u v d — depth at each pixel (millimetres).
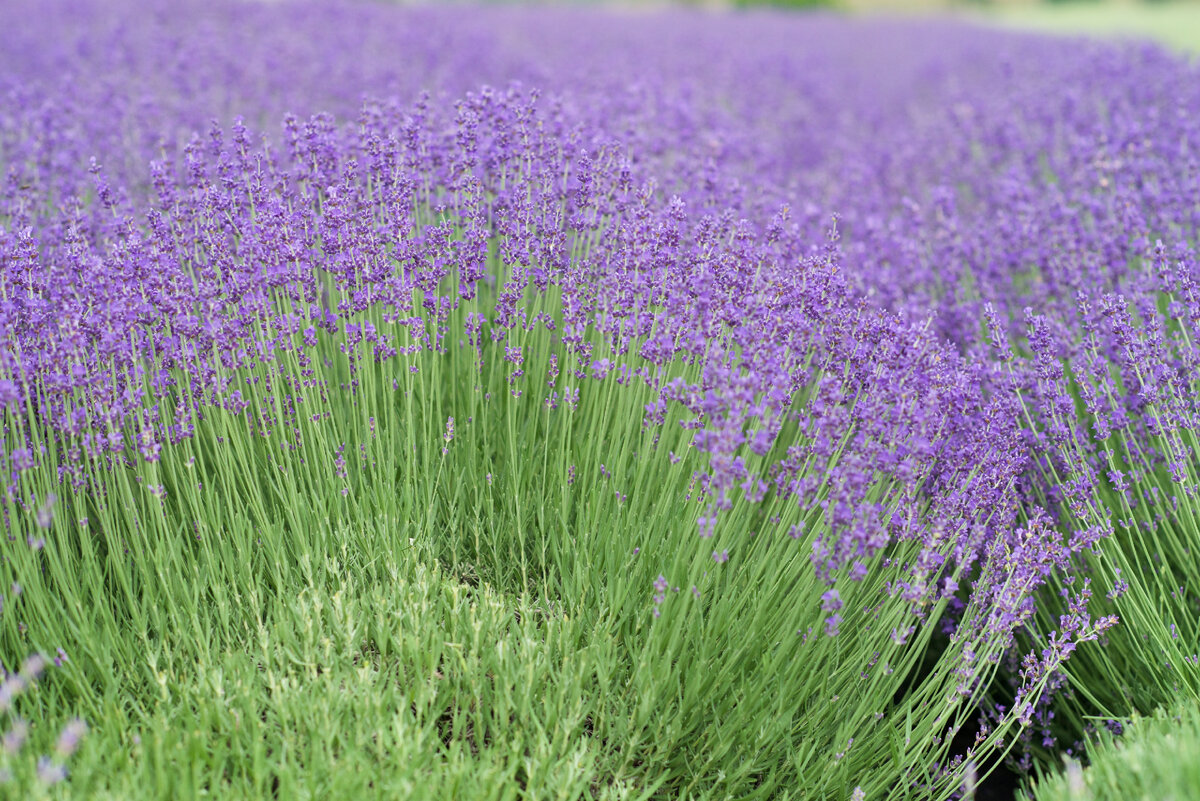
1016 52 10266
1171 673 2795
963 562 2596
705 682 2566
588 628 2680
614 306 2982
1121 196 4086
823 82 9414
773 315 2902
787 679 2533
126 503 2605
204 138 4938
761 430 2506
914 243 4328
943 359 3174
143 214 3701
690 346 2793
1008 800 3062
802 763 2512
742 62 9422
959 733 3279
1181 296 3340
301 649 2502
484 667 2465
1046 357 3121
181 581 2525
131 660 2453
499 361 3373
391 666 2514
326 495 2889
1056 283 4027
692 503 2701
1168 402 3033
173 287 2859
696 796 2520
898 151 6453
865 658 2674
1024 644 3281
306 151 3492
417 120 3658
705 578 2551
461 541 2982
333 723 2270
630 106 4938
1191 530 3086
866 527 2506
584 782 2262
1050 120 6051
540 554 2906
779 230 3441
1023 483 3236
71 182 4109
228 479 2770
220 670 2398
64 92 5438
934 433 2918
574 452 3180
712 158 4551
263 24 8594
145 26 8023
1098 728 2807
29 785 1986
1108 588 2904
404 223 3070
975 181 5641
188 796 2064
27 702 2285
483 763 2242
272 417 2943
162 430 2828
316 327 3342
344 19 9148
